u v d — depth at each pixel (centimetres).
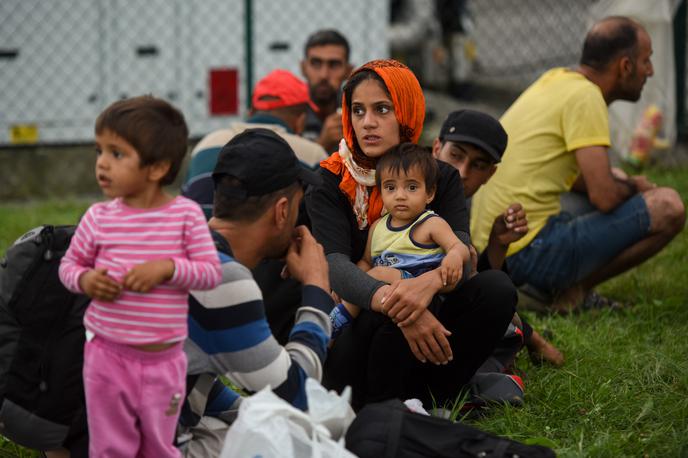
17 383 340
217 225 347
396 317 408
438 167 436
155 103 309
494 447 345
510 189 647
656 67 1057
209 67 1103
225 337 330
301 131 673
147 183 309
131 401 312
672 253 761
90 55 1069
